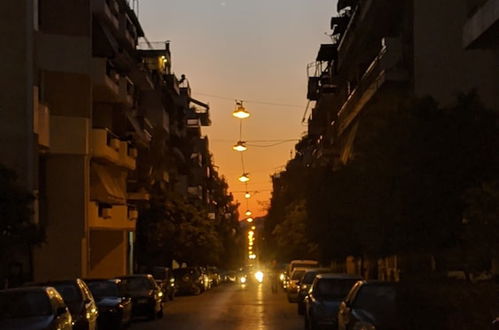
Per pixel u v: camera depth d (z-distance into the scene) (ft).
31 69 97.91
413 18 104.47
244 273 304.71
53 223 114.01
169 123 219.61
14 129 96.07
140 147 168.45
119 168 138.92
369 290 49.16
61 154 113.19
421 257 56.08
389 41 111.24
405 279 48.65
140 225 175.42
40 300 46.65
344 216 93.61
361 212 64.13
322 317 62.13
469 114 52.95
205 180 336.49
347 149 132.57
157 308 91.76
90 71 114.32
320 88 197.88
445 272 54.13
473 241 40.42
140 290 91.76
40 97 110.32
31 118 96.94
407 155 52.75
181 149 255.09
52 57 112.16
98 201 125.90
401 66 108.99
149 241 176.45
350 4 166.30
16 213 58.95
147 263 183.93
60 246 113.91
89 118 114.21
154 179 175.83
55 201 113.91
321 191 119.14
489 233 38.40
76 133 112.88
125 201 144.36
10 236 59.36
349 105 136.87
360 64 148.05
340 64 161.58
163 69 224.33
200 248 191.62
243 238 562.25
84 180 114.62
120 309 73.72
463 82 94.68
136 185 165.99
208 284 194.90
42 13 114.32
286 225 209.05
